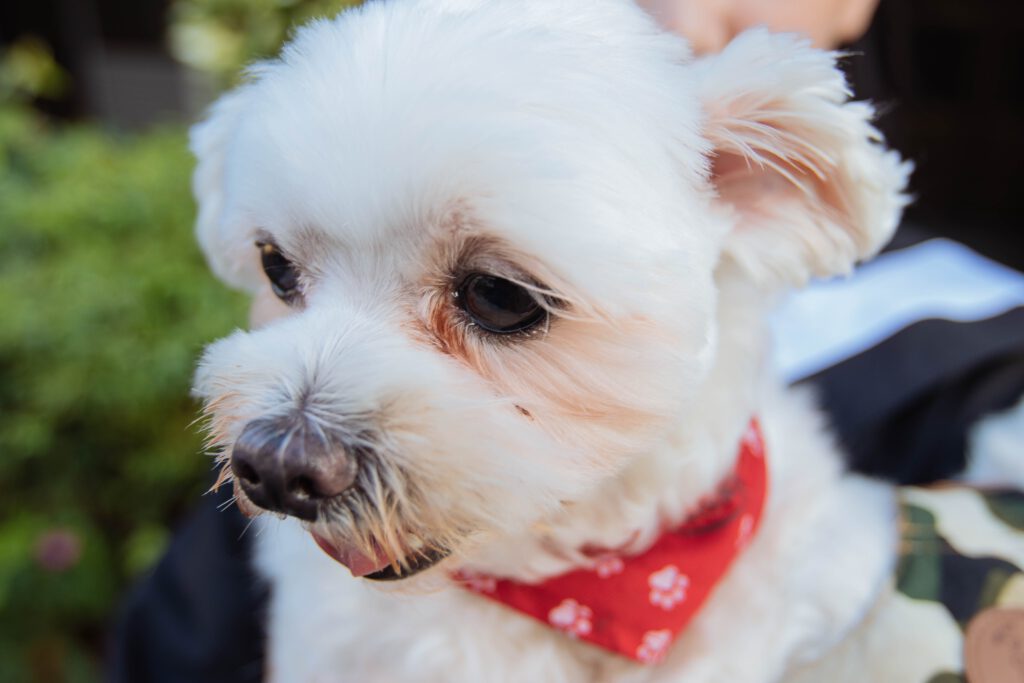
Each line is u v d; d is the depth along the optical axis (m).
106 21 5.36
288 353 0.90
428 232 0.82
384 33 0.84
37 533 2.63
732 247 1.00
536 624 1.12
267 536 1.30
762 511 1.12
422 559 0.91
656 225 0.84
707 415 1.04
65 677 2.55
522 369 0.88
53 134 4.09
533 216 0.77
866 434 1.33
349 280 0.92
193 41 3.86
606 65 0.85
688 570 1.07
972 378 1.31
